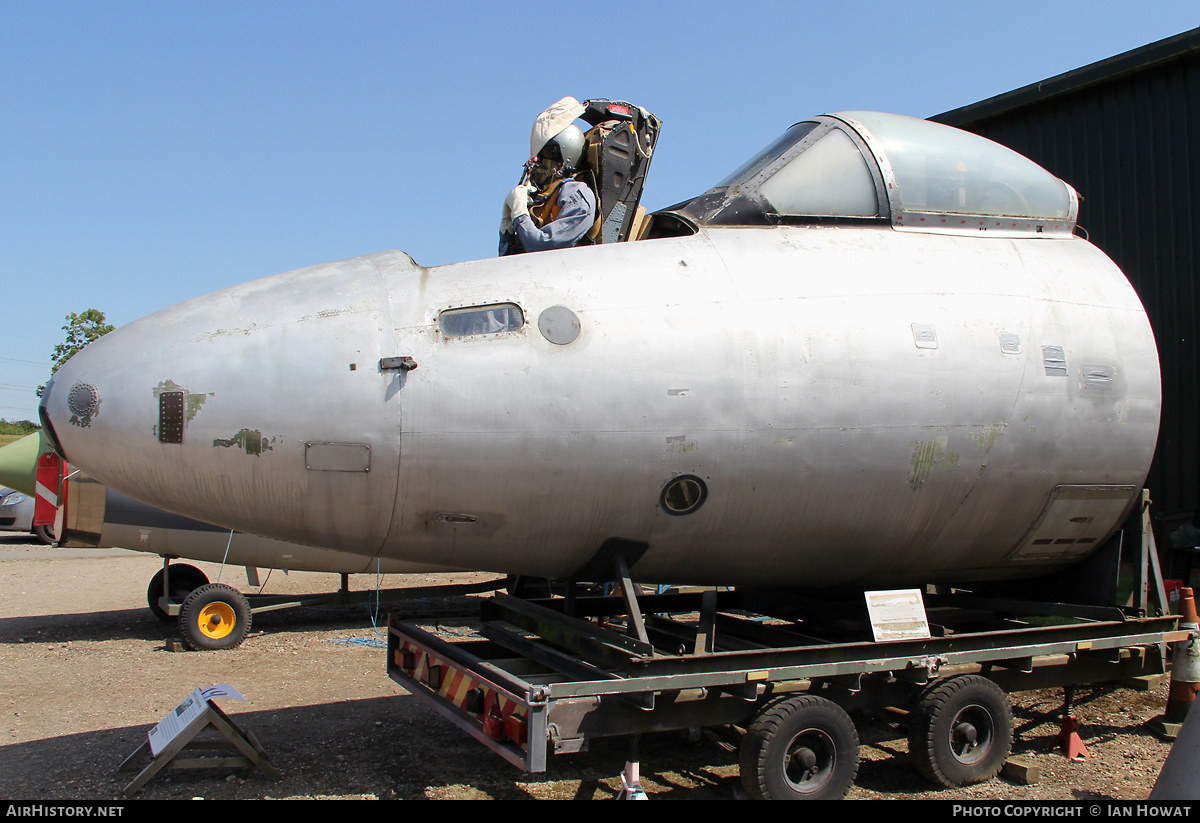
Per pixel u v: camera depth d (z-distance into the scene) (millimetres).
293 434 3451
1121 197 7098
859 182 4309
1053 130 7625
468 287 3648
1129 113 7066
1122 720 5203
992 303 4105
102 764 4234
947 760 3965
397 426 3438
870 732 4914
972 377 3920
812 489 3797
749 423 3615
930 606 5355
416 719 5059
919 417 3832
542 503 3619
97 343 3771
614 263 3789
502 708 3461
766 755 3555
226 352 3516
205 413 3463
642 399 3527
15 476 9109
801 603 4949
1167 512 6715
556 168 4844
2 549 15016
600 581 4145
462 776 4121
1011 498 4172
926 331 3893
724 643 4457
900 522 4055
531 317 3557
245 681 6055
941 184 4422
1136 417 4355
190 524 7668
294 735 4734
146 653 7043
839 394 3713
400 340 3496
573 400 3492
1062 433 4145
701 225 4168
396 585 11047
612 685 3332
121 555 14320
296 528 3730
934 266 4133
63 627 8172
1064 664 4492
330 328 3529
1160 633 4566
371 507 3582
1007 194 4578
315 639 7715
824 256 4004
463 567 4125
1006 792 4027
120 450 3533
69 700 5508
